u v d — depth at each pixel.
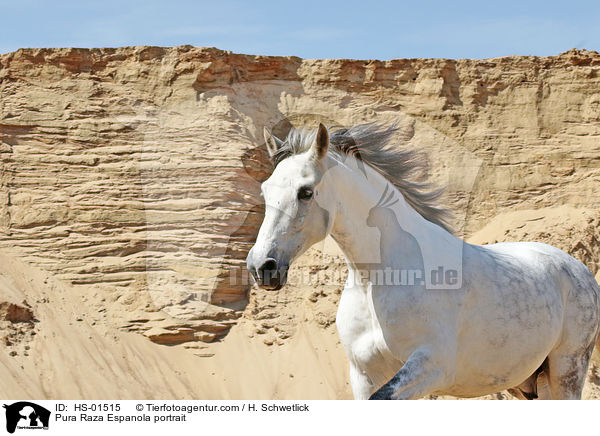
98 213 14.96
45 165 15.47
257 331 13.53
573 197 16.55
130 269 14.44
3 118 15.68
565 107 17.72
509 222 16.00
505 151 17.25
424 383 4.18
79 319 13.57
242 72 16.02
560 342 5.13
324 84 16.58
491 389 4.80
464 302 4.46
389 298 4.27
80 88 16.09
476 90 17.80
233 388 12.84
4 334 12.38
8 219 15.06
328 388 12.59
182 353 13.39
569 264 5.32
